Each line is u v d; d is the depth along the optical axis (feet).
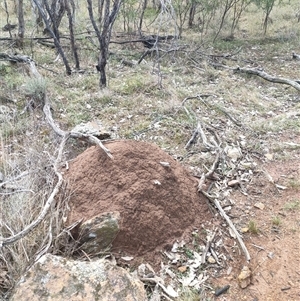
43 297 6.93
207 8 27.66
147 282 8.31
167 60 22.68
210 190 11.18
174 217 9.57
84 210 9.22
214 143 13.28
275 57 24.66
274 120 15.57
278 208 10.68
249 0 31.99
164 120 15.12
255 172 12.21
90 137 11.49
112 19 17.51
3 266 7.98
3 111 15.11
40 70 20.27
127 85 18.24
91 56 23.39
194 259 8.95
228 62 23.25
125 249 8.86
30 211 8.73
